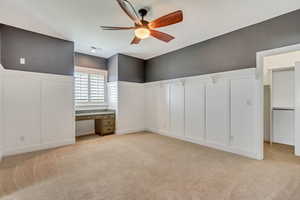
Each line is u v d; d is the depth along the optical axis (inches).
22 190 76.1
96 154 125.8
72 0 92.7
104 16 110.6
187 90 166.1
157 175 91.5
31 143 133.2
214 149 138.6
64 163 108.0
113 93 203.6
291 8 98.8
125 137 181.9
